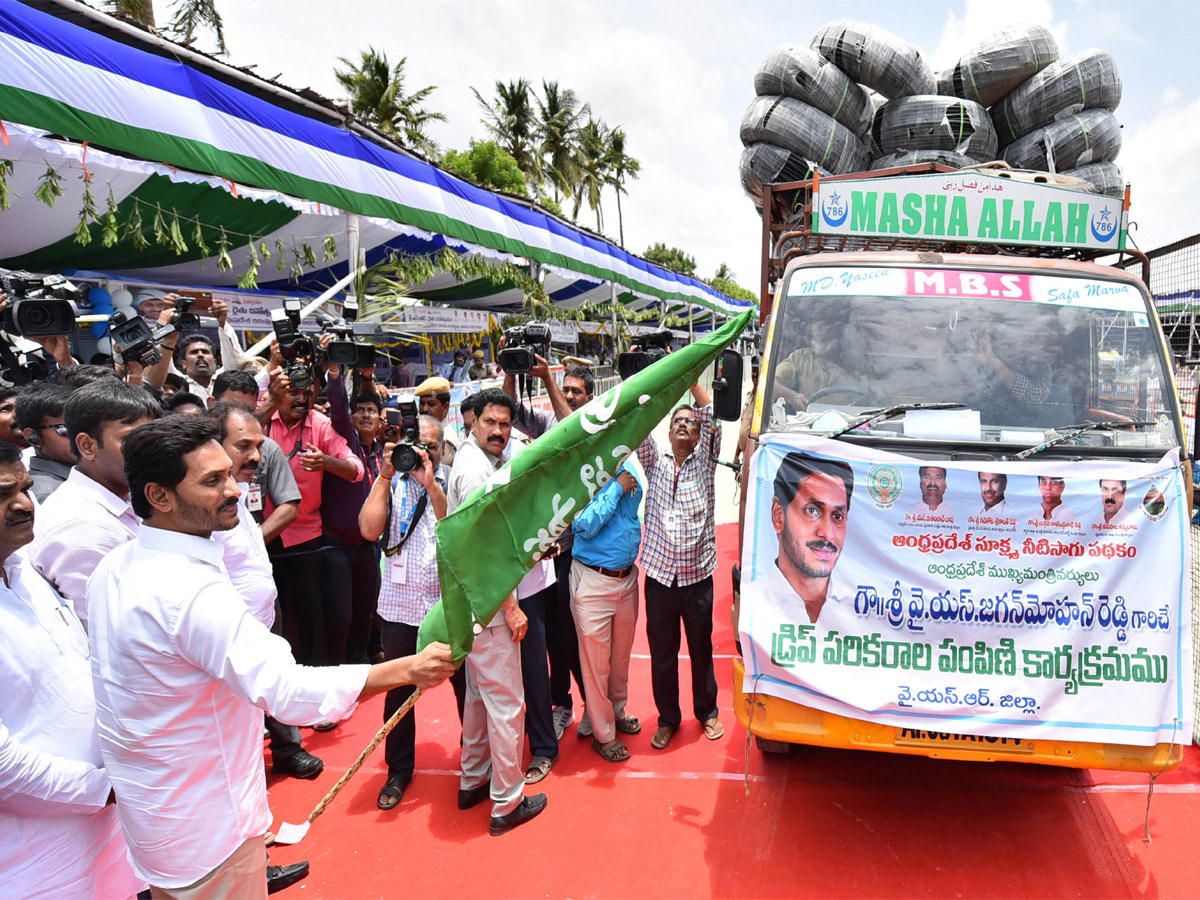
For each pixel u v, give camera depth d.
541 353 4.21
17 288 3.55
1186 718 2.63
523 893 2.81
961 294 3.32
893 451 2.89
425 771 3.72
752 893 2.77
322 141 6.51
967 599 2.70
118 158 4.95
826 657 2.77
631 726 4.05
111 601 1.73
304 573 4.17
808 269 3.46
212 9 12.40
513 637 3.07
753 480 2.93
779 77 5.40
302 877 2.93
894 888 2.78
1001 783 3.44
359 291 7.20
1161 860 2.88
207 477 1.74
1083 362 3.14
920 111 5.38
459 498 3.23
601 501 3.53
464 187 9.31
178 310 4.39
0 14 4.15
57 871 1.84
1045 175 3.82
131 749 1.72
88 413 2.33
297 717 1.74
